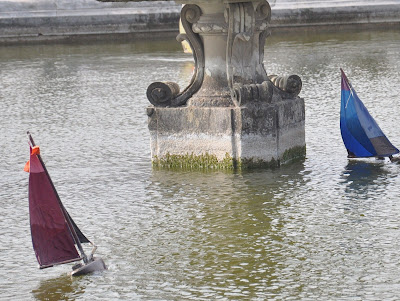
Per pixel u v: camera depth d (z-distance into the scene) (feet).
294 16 220.64
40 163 54.39
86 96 125.49
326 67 147.43
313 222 63.46
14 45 209.97
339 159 81.30
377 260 55.62
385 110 103.30
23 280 54.85
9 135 99.14
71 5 216.95
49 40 215.92
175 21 220.23
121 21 217.77
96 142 93.50
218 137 77.66
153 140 80.23
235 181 74.38
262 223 63.72
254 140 77.41
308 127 95.96
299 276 53.62
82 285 53.52
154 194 72.18
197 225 63.93
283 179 74.69
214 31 76.84
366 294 50.47
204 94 78.54
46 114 111.75
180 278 54.08
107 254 58.75
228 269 55.21
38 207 54.49
